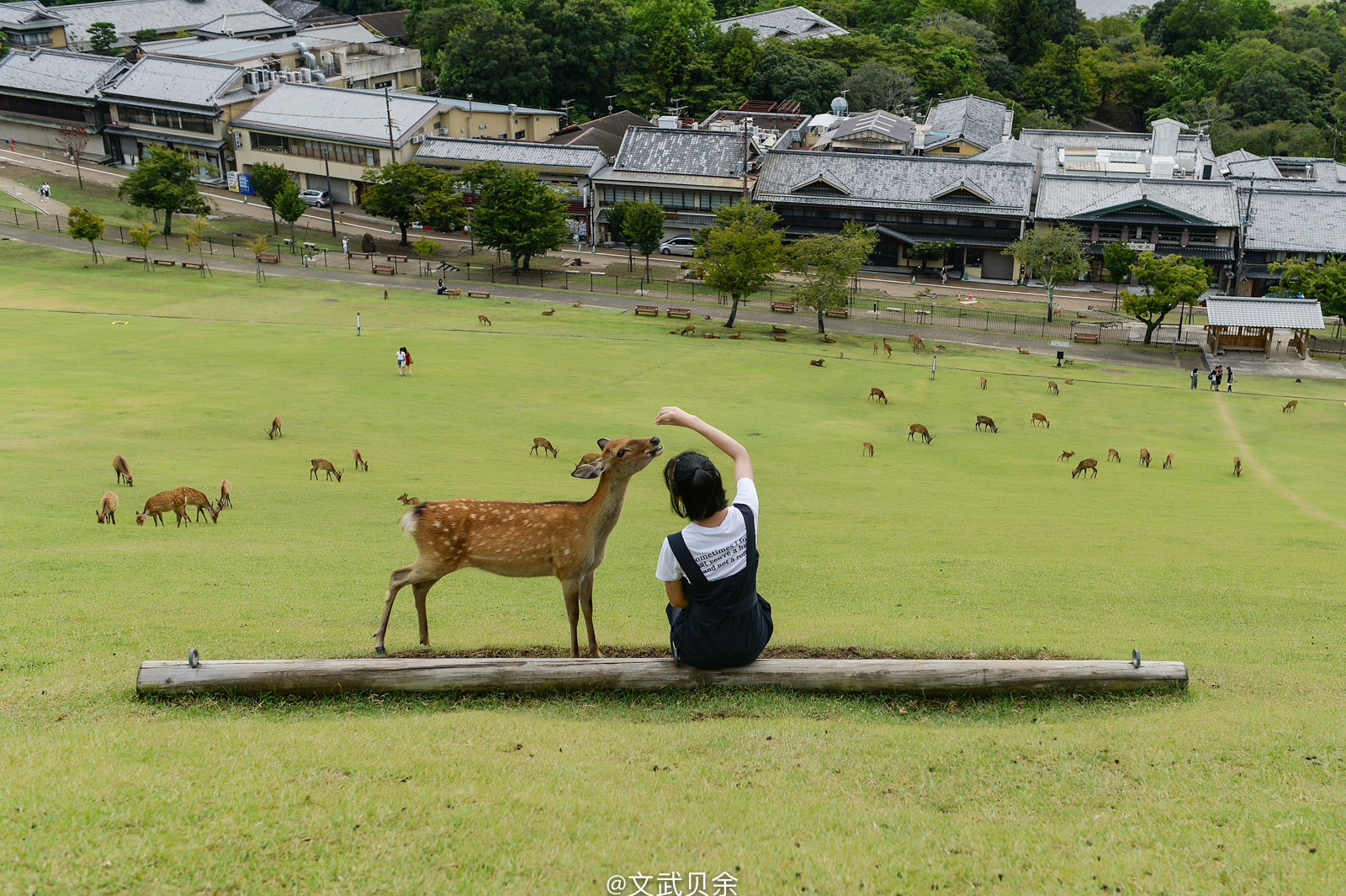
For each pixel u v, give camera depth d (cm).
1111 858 568
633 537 2417
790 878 541
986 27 15600
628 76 12850
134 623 1223
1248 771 705
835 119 11562
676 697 848
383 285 7800
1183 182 8738
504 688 849
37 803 574
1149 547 2436
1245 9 15388
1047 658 1080
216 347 5453
